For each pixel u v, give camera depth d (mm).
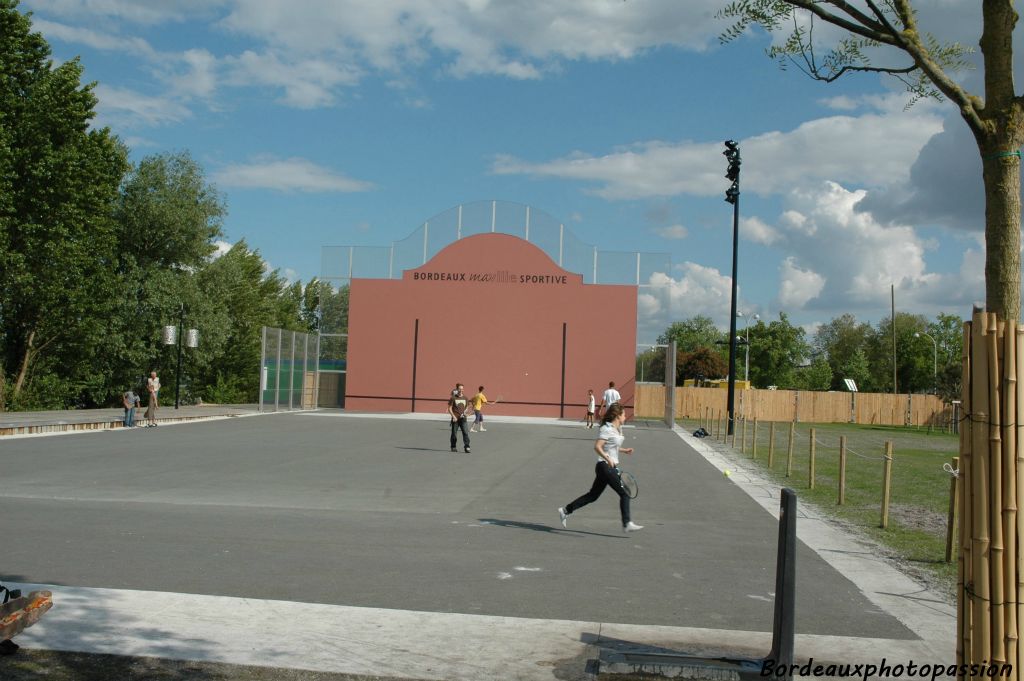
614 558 9539
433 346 46312
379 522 11555
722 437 34312
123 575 8031
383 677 5590
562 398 45562
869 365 104125
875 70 5363
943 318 90875
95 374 49156
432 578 8289
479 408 32562
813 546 10547
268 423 34469
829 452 27609
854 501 15102
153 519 11266
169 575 8086
